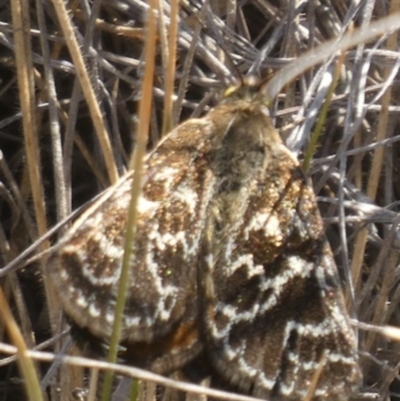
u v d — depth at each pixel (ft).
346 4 1.02
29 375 0.88
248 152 0.92
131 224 0.88
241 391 0.90
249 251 0.91
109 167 0.94
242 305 0.90
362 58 0.99
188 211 0.90
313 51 0.92
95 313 0.89
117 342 0.89
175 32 0.92
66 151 0.97
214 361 0.90
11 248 1.00
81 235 0.89
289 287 0.90
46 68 0.97
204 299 0.90
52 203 1.01
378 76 1.01
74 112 0.98
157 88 0.99
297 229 0.91
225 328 0.90
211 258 0.90
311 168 0.98
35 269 1.00
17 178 1.01
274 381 0.90
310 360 0.90
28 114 0.95
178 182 0.91
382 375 0.98
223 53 0.99
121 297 0.88
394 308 0.98
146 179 0.91
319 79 0.98
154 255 0.90
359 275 0.98
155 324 0.89
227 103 0.93
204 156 0.91
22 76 0.95
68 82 1.01
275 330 0.90
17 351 0.88
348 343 0.90
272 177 0.91
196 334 0.90
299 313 0.90
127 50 1.01
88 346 0.89
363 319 0.98
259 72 0.99
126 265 0.88
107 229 0.89
